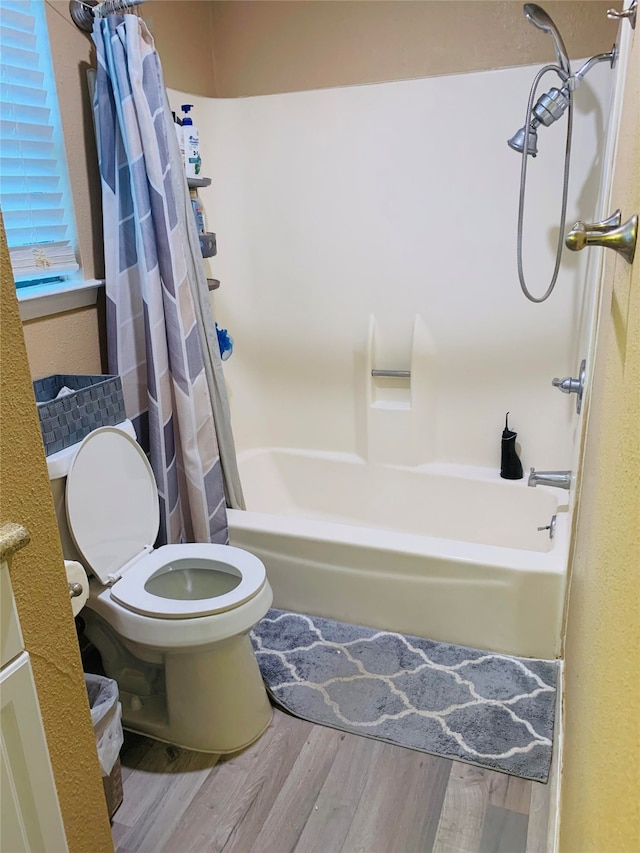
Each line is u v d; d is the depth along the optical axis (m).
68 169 1.86
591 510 1.07
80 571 1.17
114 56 1.77
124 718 1.80
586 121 2.21
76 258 1.93
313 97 2.52
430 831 1.49
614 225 0.86
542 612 1.94
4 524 0.85
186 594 1.92
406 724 1.78
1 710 0.86
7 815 0.88
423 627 2.10
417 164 2.45
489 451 2.67
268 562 2.23
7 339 0.84
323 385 2.84
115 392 1.83
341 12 2.43
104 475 1.75
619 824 0.55
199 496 2.12
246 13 2.55
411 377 2.64
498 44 2.28
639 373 0.61
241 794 1.61
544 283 2.42
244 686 1.73
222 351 2.60
